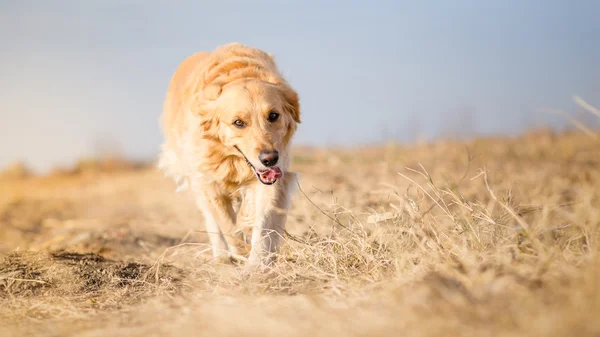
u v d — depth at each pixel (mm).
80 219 10711
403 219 4910
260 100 5469
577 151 11680
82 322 3883
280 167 5480
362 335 2797
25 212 11727
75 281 5074
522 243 4156
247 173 5750
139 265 5617
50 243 7398
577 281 3020
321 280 4332
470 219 4773
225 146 5664
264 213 5562
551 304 2865
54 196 15070
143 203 12438
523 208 5992
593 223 4266
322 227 5922
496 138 14297
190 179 6121
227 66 5996
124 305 4387
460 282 3438
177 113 6367
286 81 5984
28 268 5398
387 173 10172
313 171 11812
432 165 11211
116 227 8742
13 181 20641
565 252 3969
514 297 2994
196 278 4961
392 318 2969
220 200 6020
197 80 6043
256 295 4082
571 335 2486
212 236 5934
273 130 5484
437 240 4414
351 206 7316
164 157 7047
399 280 3711
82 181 19172
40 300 4645
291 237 5098
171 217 9797
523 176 9227
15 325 3975
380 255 4578
